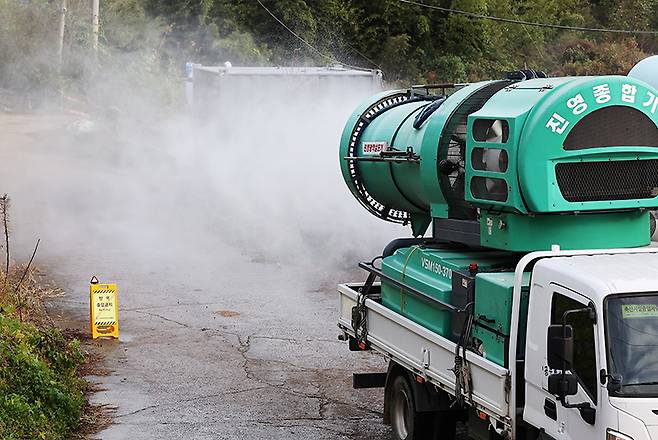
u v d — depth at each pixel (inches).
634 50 2180.1
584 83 400.2
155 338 698.2
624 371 330.0
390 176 513.3
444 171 452.8
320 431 518.9
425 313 455.8
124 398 570.3
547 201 398.9
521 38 2156.7
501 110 416.8
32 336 579.2
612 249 394.6
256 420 535.2
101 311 696.4
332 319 752.3
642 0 2400.3
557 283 359.9
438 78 2014.0
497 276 403.2
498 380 384.5
